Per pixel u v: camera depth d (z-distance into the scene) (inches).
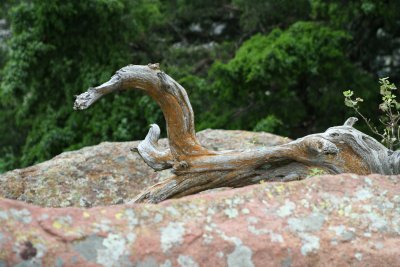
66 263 146.7
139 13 599.2
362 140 232.8
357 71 560.1
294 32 551.5
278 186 166.4
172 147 236.4
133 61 604.4
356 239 160.9
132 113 571.5
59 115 600.7
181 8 651.5
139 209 156.6
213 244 154.9
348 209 164.9
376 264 158.9
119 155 319.3
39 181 307.1
